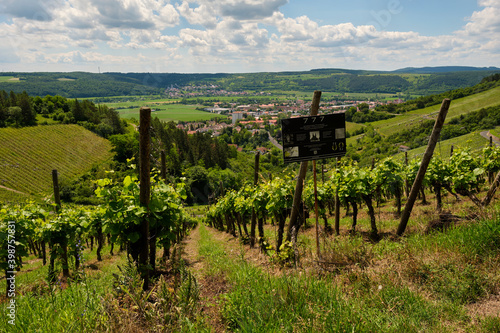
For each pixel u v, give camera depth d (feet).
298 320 9.99
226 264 20.92
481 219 17.33
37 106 350.43
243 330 9.75
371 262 16.11
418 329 9.68
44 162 266.57
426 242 17.11
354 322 9.77
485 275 12.30
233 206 62.95
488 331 9.30
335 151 15.98
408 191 46.88
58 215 33.65
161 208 17.56
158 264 22.12
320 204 36.32
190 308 10.91
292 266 18.34
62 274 32.04
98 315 9.98
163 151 31.76
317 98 17.06
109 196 17.87
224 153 358.02
